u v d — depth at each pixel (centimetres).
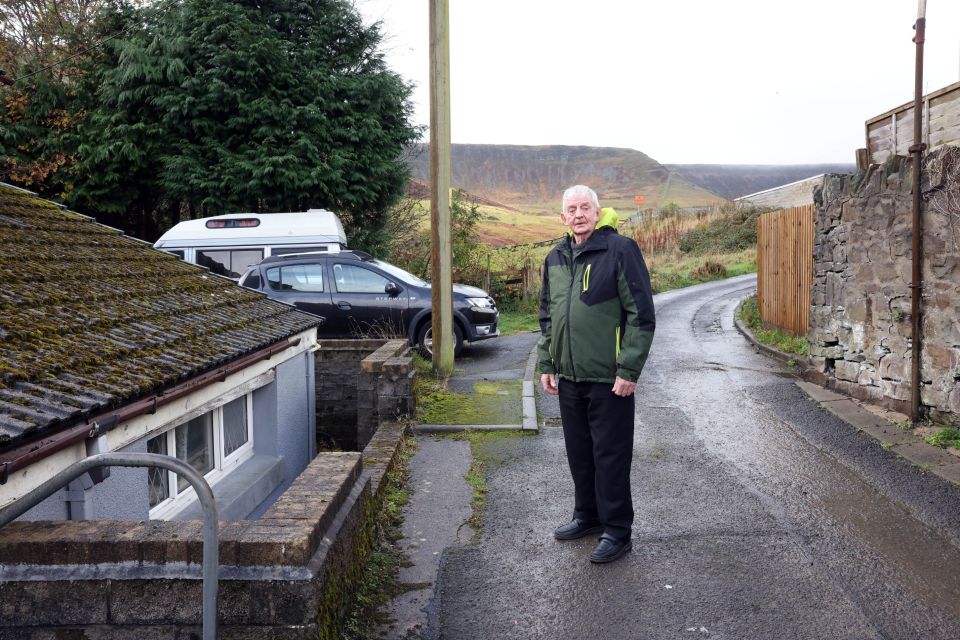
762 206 4503
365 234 1720
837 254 830
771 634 336
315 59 1546
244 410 620
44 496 235
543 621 351
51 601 256
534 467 587
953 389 639
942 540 438
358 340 883
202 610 253
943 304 648
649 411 771
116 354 391
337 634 300
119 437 368
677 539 443
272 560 254
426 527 468
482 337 1141
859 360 791
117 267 574
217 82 1380
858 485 536
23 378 315
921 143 662
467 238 1928
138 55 1388
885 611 355
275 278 1077
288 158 1407
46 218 616
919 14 655
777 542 437
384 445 593
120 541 254
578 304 394
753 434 679
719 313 1688
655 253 3712
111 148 1385
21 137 1497
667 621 349
